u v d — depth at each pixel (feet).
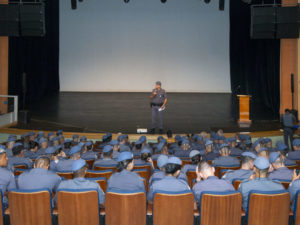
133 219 8.94
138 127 32.68
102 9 57.52
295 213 9.14
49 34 56.24
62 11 57.57
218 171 13.50
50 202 9.04
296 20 30.19
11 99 37.27
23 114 34.17
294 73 33.83
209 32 56.95
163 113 39.96
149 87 58.65
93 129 31.78
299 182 9.34
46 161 10.53
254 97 52.85
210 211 8.75
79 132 30.48
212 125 33.42
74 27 57.77
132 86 58.75
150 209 9.90
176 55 57.82
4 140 29.73
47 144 19.22
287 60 33.88
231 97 52.70
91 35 57.98
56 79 58.23
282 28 30.55
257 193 8.66
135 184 9.53
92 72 58.65
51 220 9.10
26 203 8.96
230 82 57.41
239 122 34.63
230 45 55.67
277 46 41.45
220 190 9.16
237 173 10.87
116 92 58.34
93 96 53.42
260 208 8.73
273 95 44.45
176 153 17.10
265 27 30.63
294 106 34.17
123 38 57.93
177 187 9.20
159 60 58.08
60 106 44.47
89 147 18.54
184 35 57.36
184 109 42.60
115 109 42.42
